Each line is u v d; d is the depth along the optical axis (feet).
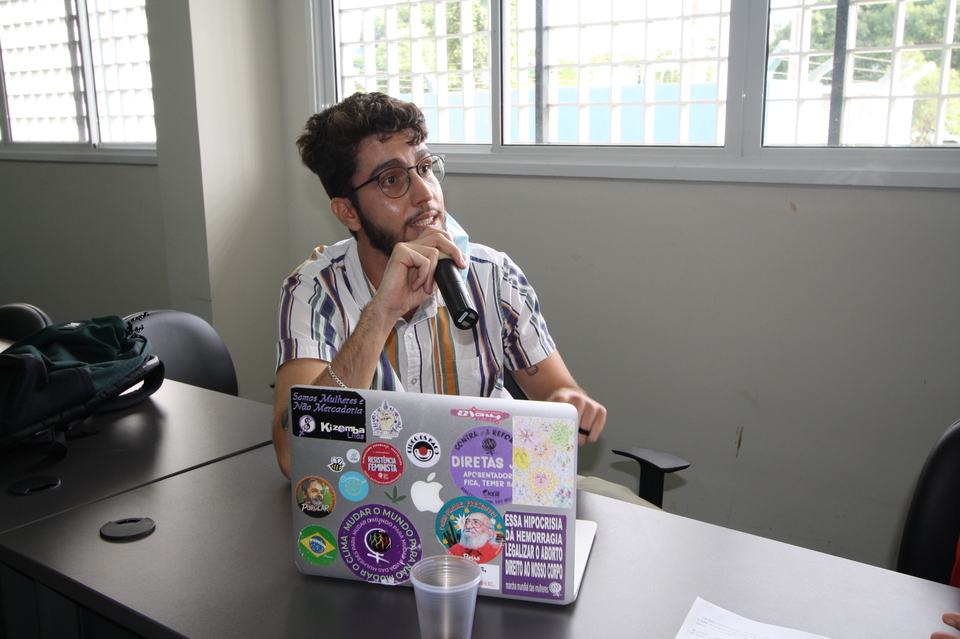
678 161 7.21
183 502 3.64
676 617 2.64
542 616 2.65
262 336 10.25
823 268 6.47
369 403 2.74
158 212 11.23
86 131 12.11
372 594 2.81
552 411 2.63
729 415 7.13
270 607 2.72
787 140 6.81
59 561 3.06
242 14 9.45
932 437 6.19
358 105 4.12
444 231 4.04
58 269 12.87
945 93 6.14
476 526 2.73
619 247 7.54
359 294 4.49
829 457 6.67
